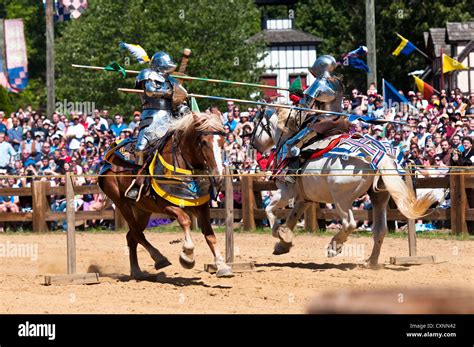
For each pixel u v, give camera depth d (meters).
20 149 23.81
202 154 11.31
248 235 18.98
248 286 11.39
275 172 13.70
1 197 22.16
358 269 12.98
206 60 36.81
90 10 39.59
